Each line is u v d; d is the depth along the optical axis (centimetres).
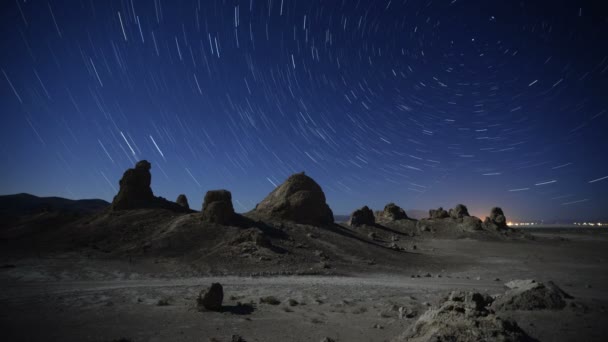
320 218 5528
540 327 1127
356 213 7119
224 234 3741
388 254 4325
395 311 1460
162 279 2409
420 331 909
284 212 5247
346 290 2095
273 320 1305
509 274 3231
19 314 1338
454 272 3425
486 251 5369
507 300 1430
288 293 1956
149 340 1033
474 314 891
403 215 8738
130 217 4178
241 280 2464
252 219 4703
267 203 5628
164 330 1141
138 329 1150
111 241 3534
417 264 3891
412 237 6919
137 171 4806
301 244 3991
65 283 2119
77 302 1583
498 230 7644
